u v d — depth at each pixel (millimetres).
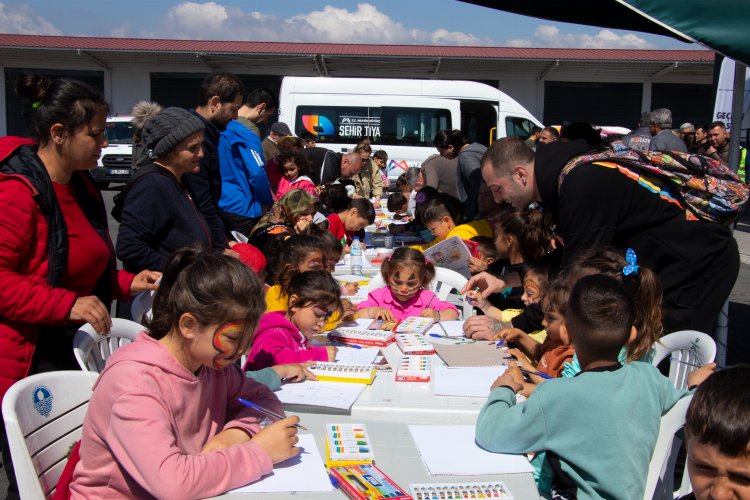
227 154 4734
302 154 7180
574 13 4680
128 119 19375
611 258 2479
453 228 5172
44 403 2031
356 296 4160
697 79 24562
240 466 1692
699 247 2787
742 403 1377
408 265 3670
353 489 1662
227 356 1713
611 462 1852
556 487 1962
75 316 2332
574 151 2922
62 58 23844
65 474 1776
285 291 3232
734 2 2770
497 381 2215
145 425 1605
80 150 2426
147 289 2891
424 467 1855
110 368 1706
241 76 24359
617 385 1912
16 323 2352
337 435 1996
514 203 3223
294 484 1709
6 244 2250
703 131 11445
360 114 13844
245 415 2014
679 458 3086
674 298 2840
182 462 1601
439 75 24406
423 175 8070
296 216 4660
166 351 1735
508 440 1911
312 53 22438
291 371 2477
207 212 4141
